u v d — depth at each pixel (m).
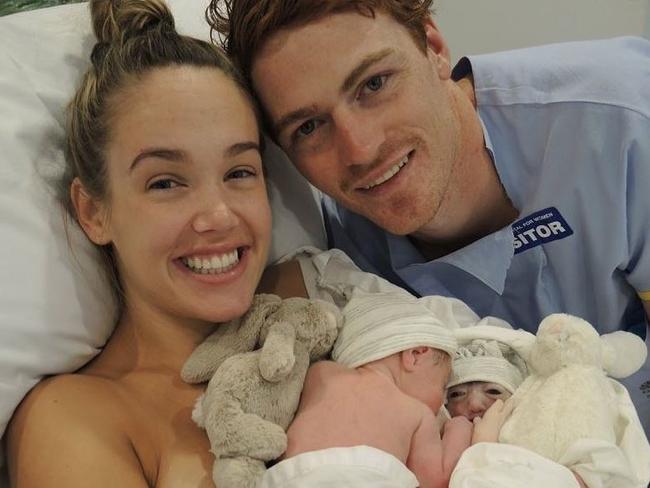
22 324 0.49
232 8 0.53
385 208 0.58
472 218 0.66
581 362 0.48
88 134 0.49
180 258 0.48
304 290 0.60
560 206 0.62
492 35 1.00
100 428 0.46
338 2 0.50
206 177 0.47
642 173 0.60
